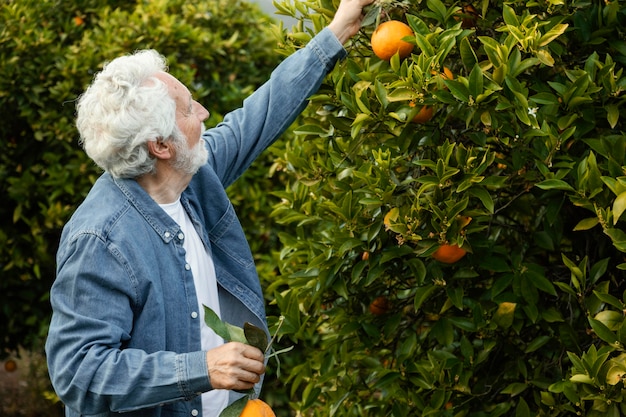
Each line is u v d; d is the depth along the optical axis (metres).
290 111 2.33
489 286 2.53
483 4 2.24
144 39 4.55
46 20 4.68
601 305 2.18
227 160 2.28
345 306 2.65
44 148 4.52
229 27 4.88
